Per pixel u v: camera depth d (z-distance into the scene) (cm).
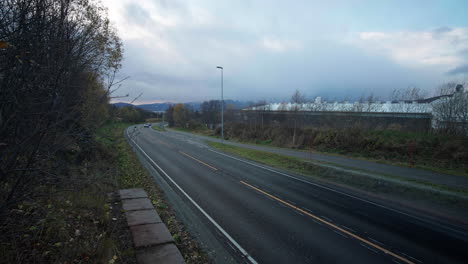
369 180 1037
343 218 660
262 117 3212
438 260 463
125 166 1156
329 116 2461
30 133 300
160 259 416
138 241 470
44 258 343
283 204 762
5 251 320
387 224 627
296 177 1166
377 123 2128
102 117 458
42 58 322
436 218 678
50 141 339
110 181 797
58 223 420
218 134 3800
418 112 1959
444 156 1377
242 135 3219
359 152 1761
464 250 504
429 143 1499
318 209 724
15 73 292
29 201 369
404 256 475
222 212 686
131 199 720
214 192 877
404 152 1543
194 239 522
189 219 629
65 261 349
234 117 4291
